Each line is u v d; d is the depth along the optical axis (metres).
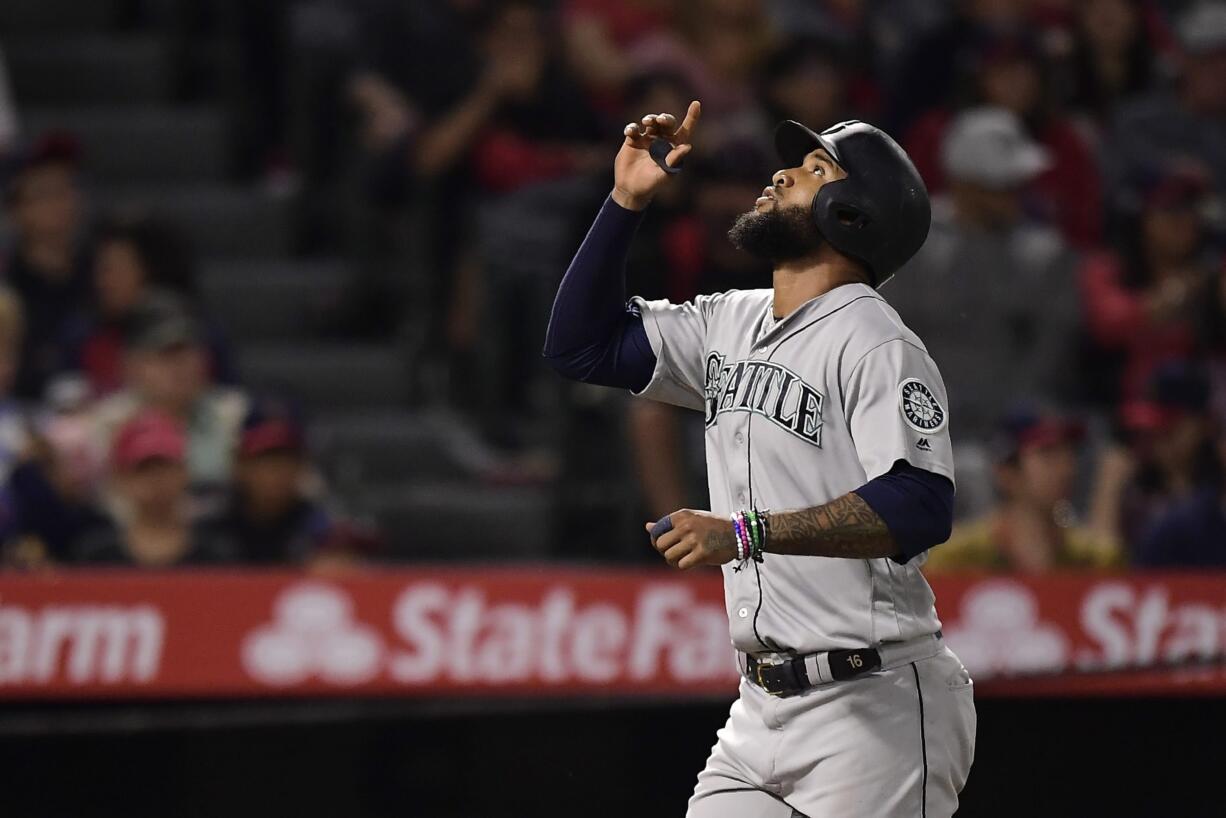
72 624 15.81
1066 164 25.98
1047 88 26.03
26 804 15.67
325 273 27.67
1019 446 19.42
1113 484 21.39
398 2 27.89
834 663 10.69
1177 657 16.81
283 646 16.08
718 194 22.66
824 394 10.57
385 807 16.20
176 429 20.02
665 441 21.41
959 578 16.62
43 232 23.92
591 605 16.41
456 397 26.44
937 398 10.43
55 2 31.19
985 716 16.61
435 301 26.83
